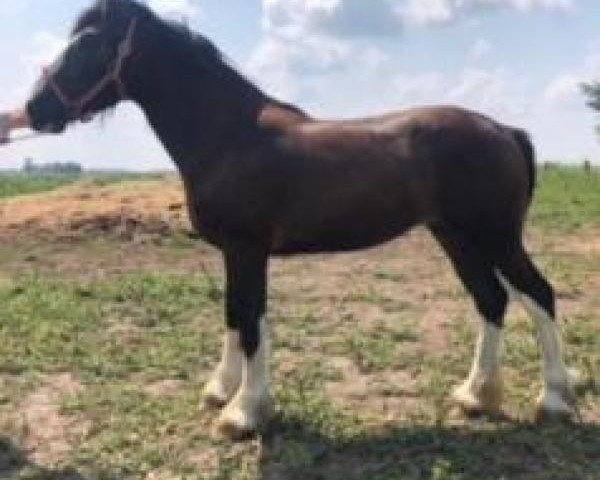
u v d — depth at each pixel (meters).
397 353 8.28
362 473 6.13
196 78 6.65
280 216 6.51
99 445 6.62
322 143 6.55
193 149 6.62
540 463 6.23
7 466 6.40
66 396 7.38
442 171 6.61
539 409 6.79
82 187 16.36
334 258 12.04
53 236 12.42
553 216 15.16
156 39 6.64
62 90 6.62
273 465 6.25
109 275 10.89
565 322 9.18
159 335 8.80
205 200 6.55
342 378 7.75
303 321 9.19
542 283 6.83
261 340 6.62
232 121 6.59
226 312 6.92
